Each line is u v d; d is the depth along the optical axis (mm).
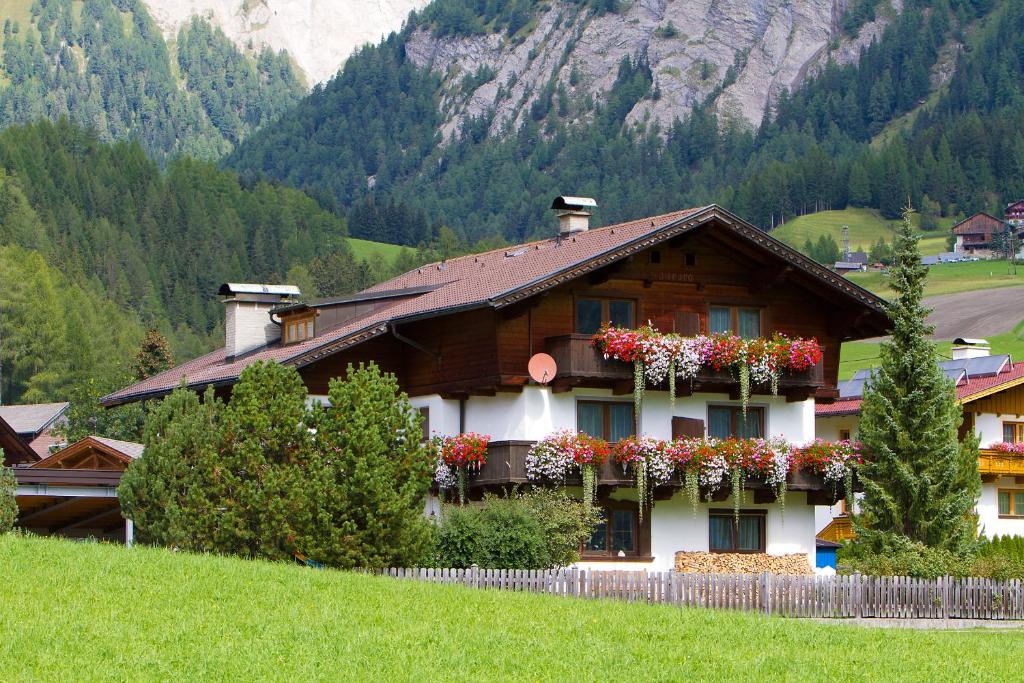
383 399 33375
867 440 43094
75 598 23203
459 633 23156
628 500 41938
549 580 32719
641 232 42188
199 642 20844
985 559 41344
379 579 28938
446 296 43531
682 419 42844
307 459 32875
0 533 32969
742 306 44188
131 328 164750
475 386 41062
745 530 44062
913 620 37062
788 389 44125
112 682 18156
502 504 36906
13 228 194625
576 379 40438
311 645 21250
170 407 35094
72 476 37969
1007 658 25562
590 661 21688
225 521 31984
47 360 132000
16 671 18391
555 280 39625
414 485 32781
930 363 42969
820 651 24750
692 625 26406
